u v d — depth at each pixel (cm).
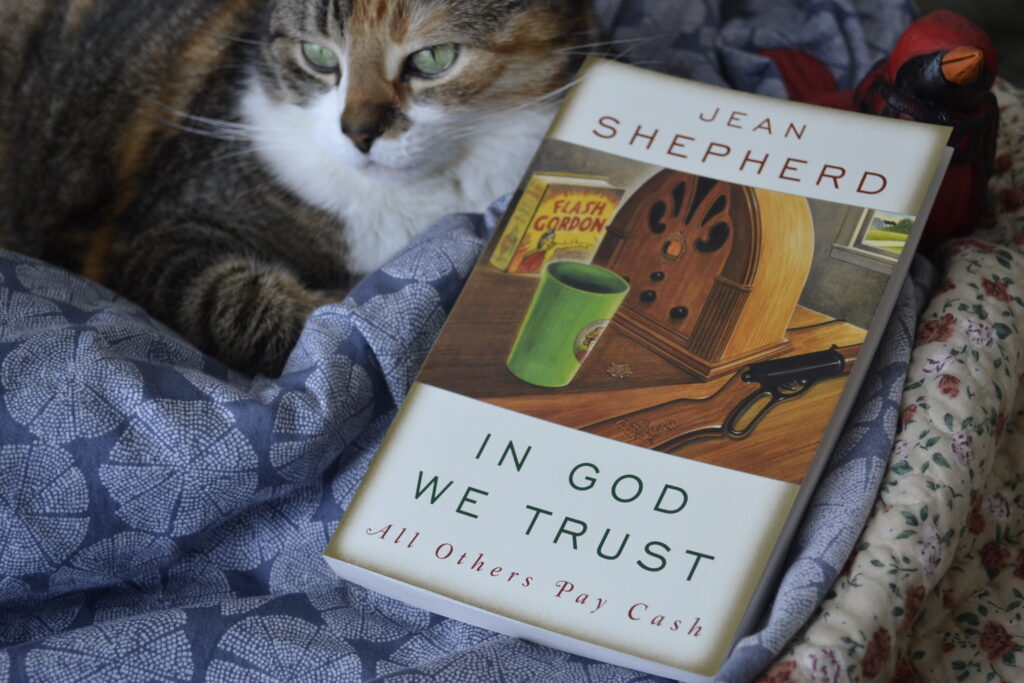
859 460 62
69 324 66
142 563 63
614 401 61
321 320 66
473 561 59
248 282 79
